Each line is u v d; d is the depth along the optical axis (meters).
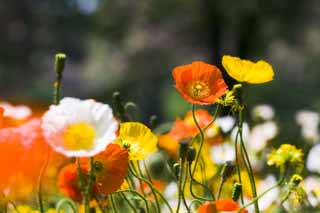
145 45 18.23
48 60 23.00
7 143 1.47
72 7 22.78
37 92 20.80
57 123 1.45
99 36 18.61
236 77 1.65
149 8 17.09
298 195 1.81
